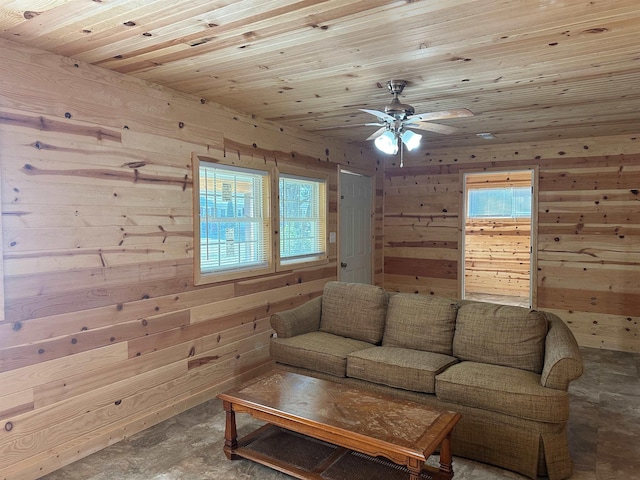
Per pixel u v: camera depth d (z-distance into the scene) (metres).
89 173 2.74
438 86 3.19
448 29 2.22
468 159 5.80
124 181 2.95
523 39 2.35
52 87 2.54
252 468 2.62
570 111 3.90
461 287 5.92
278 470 2.53
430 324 3.33
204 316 3.59
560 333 2.91
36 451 2.50
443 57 2.61
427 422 2.26
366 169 5.97
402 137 3.24
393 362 2.98
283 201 4.59
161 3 1.93
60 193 2.59
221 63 2.72
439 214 6.04
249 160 4.02
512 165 5.51
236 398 2.59
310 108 3.83
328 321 3.81
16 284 2.40
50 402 2.57
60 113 2.58
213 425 3.17
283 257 4.59
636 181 4.87
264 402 2.52
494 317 3.13
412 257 6.26
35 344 2.49
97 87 2.77
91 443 2.78
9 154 2.36
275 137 4.35
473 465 2.65
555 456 2.48
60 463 2.61
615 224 4.98
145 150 3.08
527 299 7.82
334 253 5.34
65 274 2.62
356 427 2.21
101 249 2.81
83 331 2.73
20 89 2.40
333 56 2.59
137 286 3.05
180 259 3.37
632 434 3.00
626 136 4.89
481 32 2.25
